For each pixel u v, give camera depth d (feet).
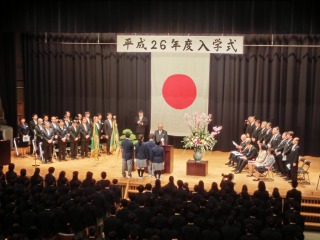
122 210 32.65
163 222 31.58
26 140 56.85
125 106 65.00
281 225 32.04
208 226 29.78
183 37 55.01
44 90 66.74
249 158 50.19
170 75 62.23
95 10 58.13
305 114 59.67
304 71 58.95
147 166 50.14
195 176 49.70
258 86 60.44
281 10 53.36
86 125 57.98
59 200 33.68
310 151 60.39
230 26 54.80
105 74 65.00
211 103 62.49
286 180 48.32
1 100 66.23
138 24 57.52
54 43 65.41
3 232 32.17
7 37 65.46
